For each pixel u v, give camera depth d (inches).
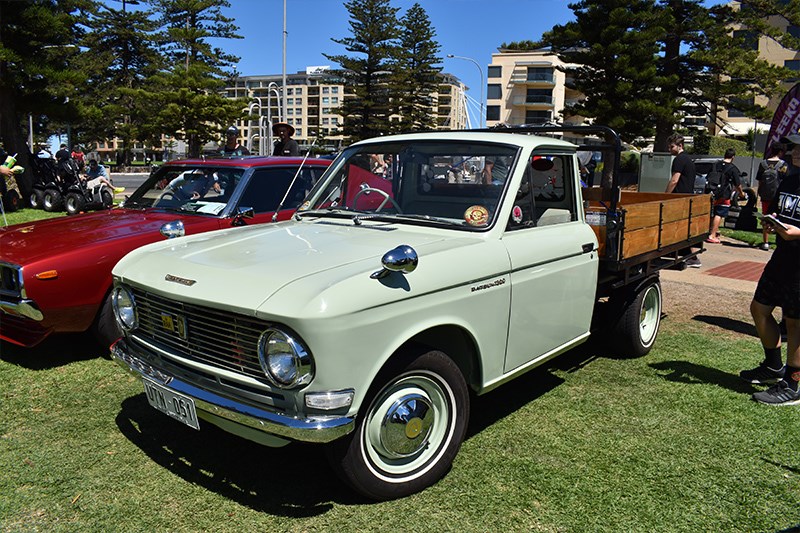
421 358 117.0
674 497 121.8
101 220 215.6
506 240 138.0
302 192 254.4
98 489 121.1
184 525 110.1
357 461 111.6
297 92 4276.6
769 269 171.9
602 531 110.5
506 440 144.6
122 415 154.8
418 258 117.9
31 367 186.4
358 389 105.6
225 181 238.2
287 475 127.9
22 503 115.6
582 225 169.2
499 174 144.5
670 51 1206.3
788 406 167.0
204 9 2033.7
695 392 176.4
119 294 135.6
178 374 119.7
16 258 174.6
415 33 1785.2
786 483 127.8
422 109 1847.9
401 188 155.5
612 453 139.0
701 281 343.9
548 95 2834.6
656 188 624.7
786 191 166.7
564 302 157.8
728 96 1176.8
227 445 140.7
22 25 724.7
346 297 103.0
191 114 1756.9
